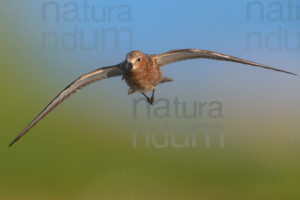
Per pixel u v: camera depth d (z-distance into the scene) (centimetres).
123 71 1217
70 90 1215
